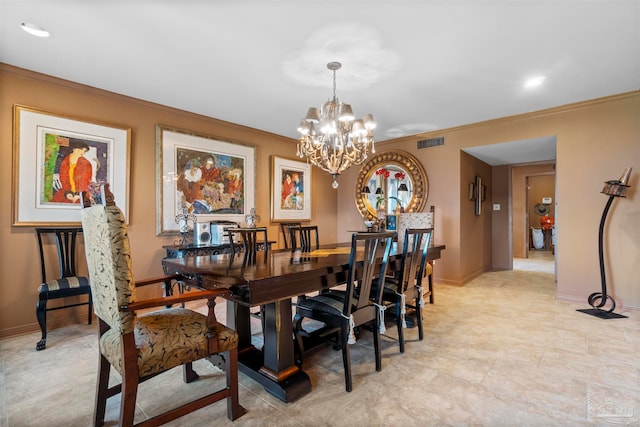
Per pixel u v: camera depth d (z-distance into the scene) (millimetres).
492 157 5191
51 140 2854
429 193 4844
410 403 1698
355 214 5844
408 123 4344
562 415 1583
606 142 3441
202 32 2215
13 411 1633
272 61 2621
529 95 3352
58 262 2883
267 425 1525
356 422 1543
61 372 2041
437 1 1907
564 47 2408
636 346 2406
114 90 3189
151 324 1549
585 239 3555
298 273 1694
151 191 3521
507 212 5965
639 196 3271
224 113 3924
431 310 3381
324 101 3502
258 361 1989
